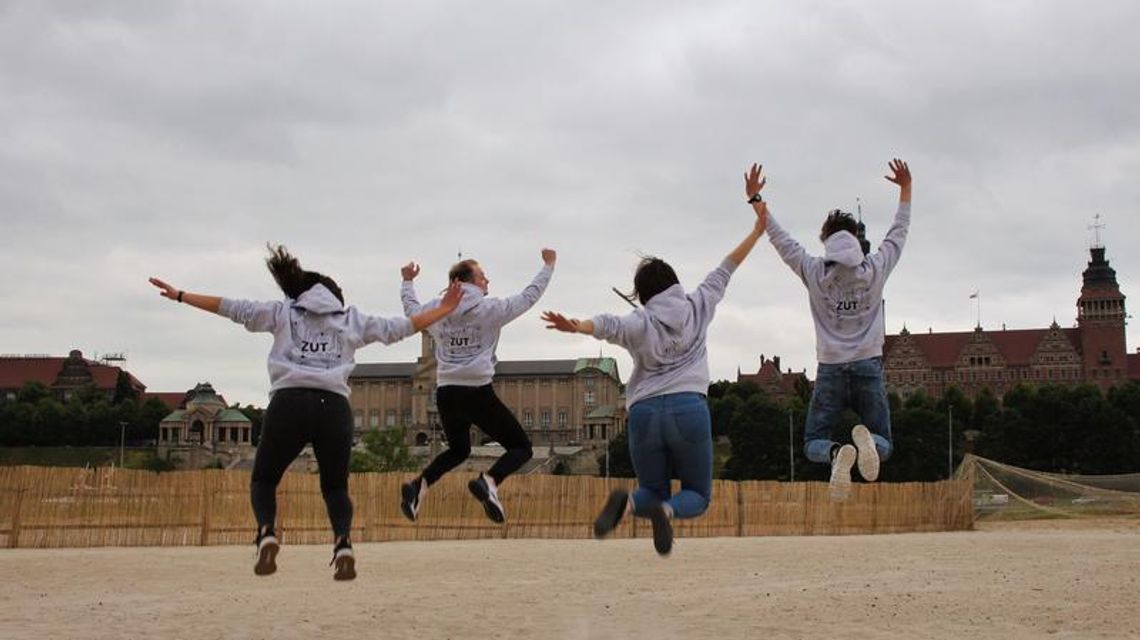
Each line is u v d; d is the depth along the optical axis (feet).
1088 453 532.32
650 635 52.90
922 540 149.79
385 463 496.64
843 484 45.01
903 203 48.44
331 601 68.39
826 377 47.50
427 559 109.50
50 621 58.59
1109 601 65.72
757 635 52.70
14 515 128.47
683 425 41.83
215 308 43.01
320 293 43.29
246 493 140.67
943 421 549.54
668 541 39.29
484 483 49.60
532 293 51.13
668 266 43.62
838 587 77.10
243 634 53.62
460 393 50.26
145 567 96.58
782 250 47.83
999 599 67.36
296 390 42.01
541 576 88.17
